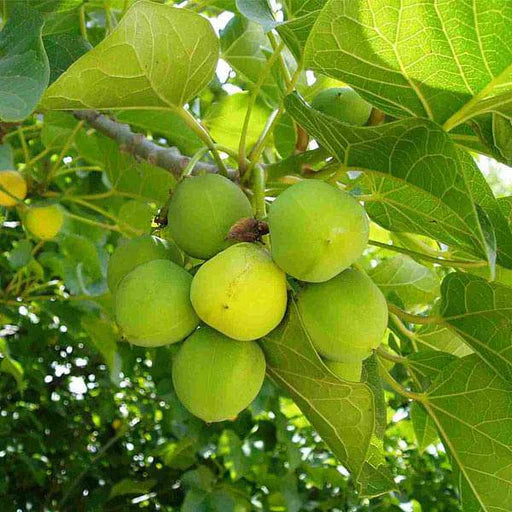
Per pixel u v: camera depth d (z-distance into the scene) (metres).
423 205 0.27
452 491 0.76
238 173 0.30
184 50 0.26
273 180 0.31
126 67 0.26
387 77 0.25
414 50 0.24
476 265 0.29
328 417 0.28
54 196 0.47
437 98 0.25
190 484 0.56
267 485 0.63
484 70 0.24
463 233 0.25
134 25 0.25
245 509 0.60
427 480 0.78
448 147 0.23
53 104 0.26
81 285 0.51
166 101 0.28
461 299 0.29
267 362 0.28
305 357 0.26
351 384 0.26
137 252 0.29
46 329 0.67
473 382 0.31
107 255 0.55
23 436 0.69
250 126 0.45
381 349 0.33
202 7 0.40
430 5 0.23
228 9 0.41
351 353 0.26
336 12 0.23
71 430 0.76
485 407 0.31
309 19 0.26
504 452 0.31
